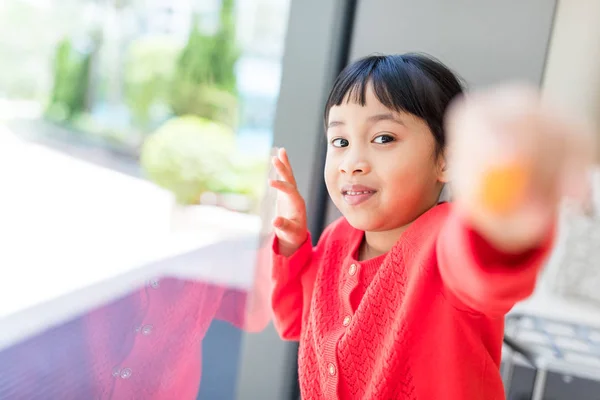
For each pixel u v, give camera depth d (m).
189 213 2.19
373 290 0.58
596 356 1.18
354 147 0.58
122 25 2.83
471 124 0.26
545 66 0.94
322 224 1.09
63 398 0.89
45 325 1.11
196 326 1.02
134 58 2.83
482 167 0.26
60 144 2.55
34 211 1.91
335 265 0.68
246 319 1.10
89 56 2.80
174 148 2.43
